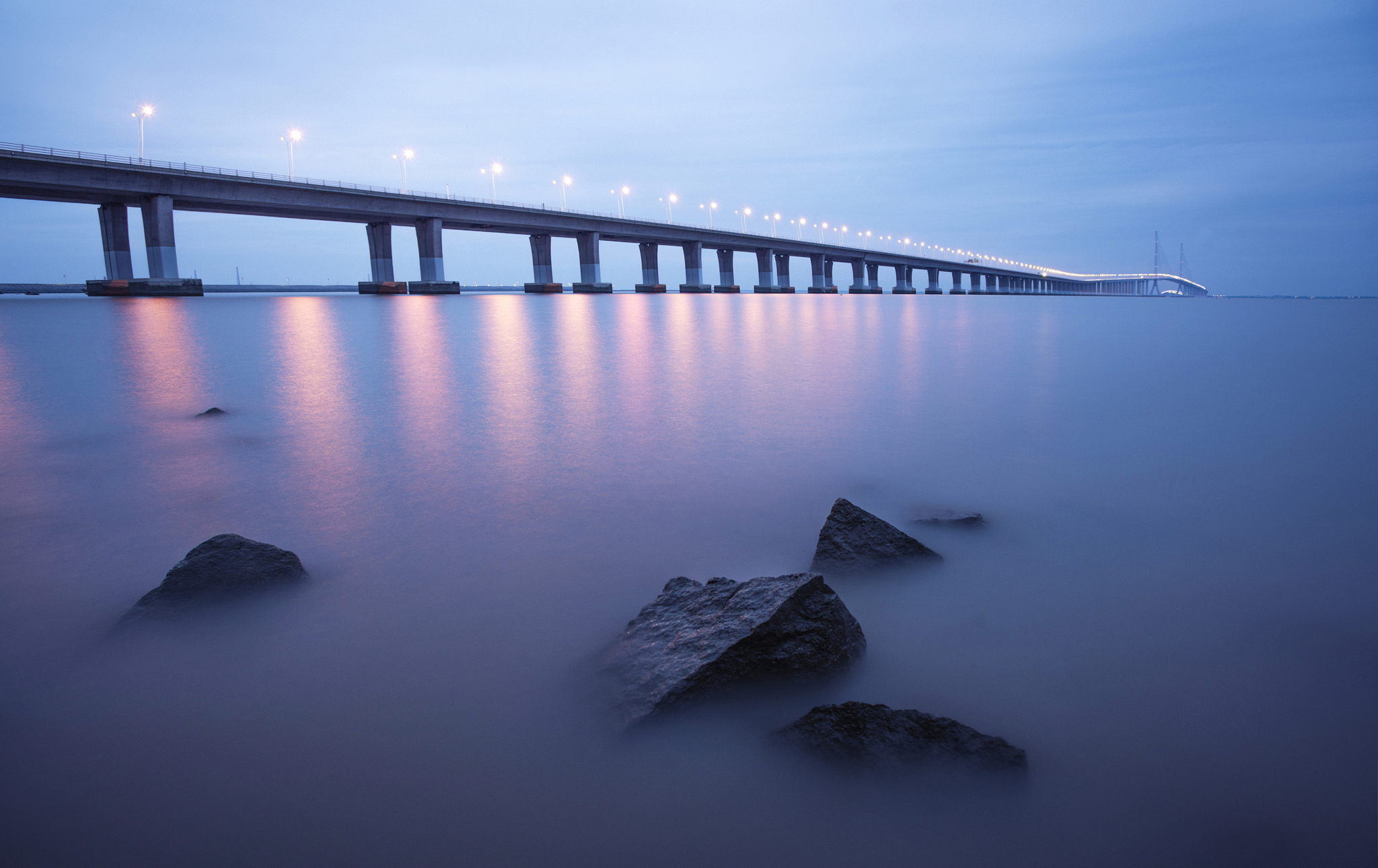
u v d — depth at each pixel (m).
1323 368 18.45
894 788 2.94
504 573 5.26
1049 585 4.91
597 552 5.66
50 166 72.38
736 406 12.77
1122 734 3.28
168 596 4.62
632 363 20.59
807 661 3.63
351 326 40.00
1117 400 13.31
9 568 5.49
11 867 2.55
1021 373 17.81
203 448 9.63
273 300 91.44
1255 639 4.14
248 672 3.90
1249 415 11.53
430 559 5.54
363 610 4.66
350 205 96.50
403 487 7.62
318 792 2.95
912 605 4.61
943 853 2.64
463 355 23.47
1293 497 6.98
